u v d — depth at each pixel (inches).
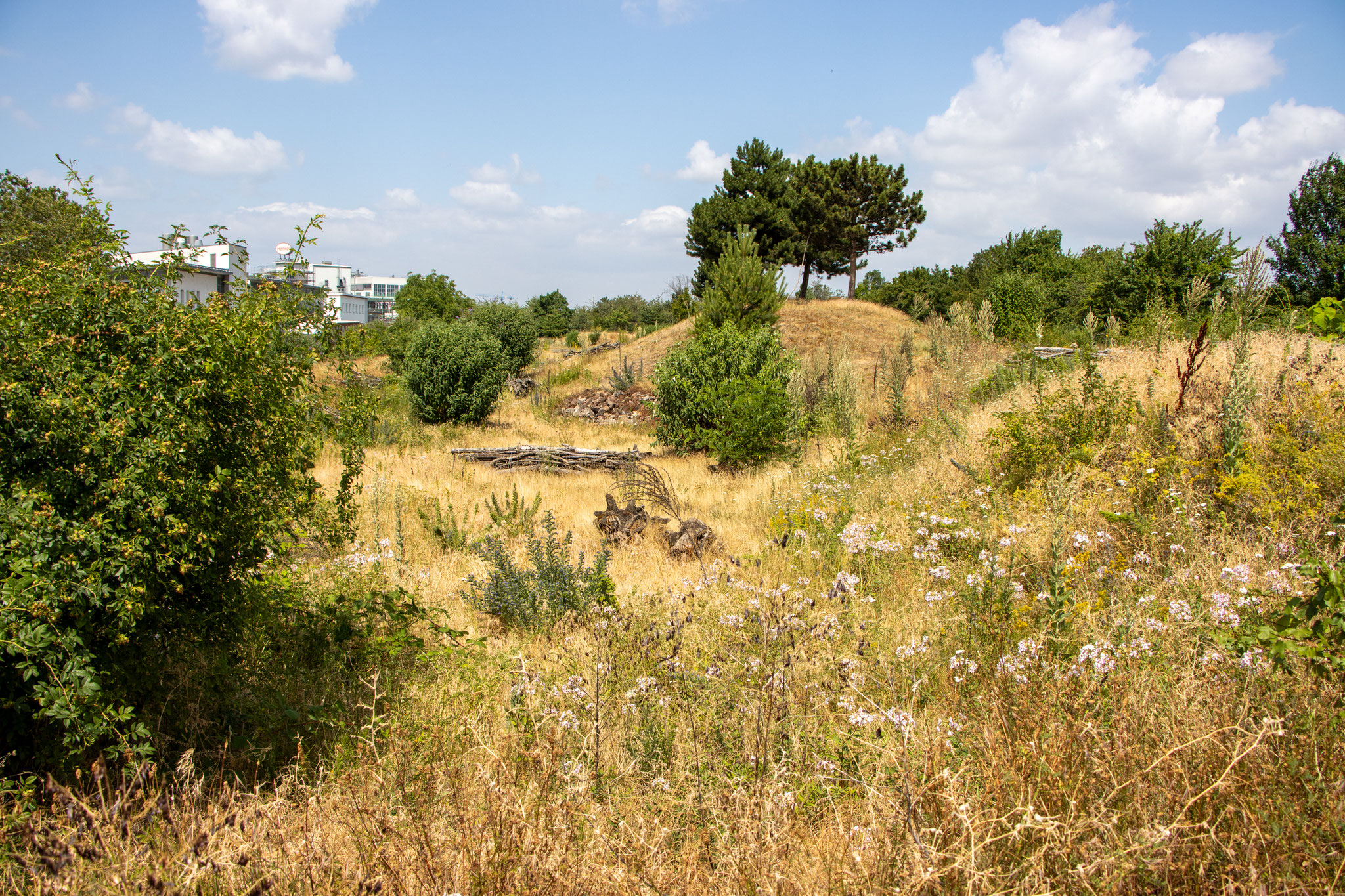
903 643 167.3
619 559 277.6
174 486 112.7
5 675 103.3
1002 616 158.9
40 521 101.8
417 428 689.6
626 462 495.8
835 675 143.9
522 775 111.2
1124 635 137.9
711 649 165.8
